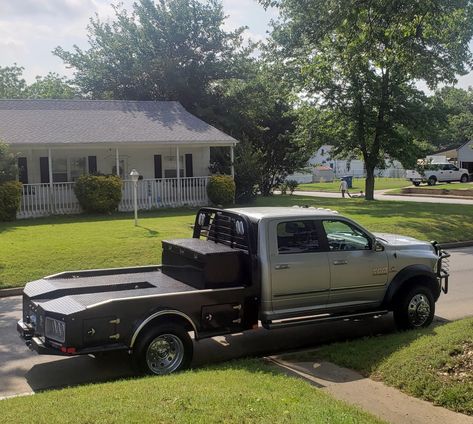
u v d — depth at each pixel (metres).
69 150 25.62
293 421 4.22
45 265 12.40
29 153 24.67
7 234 16.41
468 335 6.23
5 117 24.70
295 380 5.57
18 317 9.29
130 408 4.45
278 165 37.66
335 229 7.63
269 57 30.52
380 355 6.39
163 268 7.72
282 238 7.16
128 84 38.16
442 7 10.09
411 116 29.05
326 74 28.22
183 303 6.37
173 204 25.73
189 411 4.39
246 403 4.61
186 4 37.25
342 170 79.00
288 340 7.84
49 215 22.58
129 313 6.06
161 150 27.72
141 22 37.53
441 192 39.66
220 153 30.28
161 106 29.62
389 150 30.83
